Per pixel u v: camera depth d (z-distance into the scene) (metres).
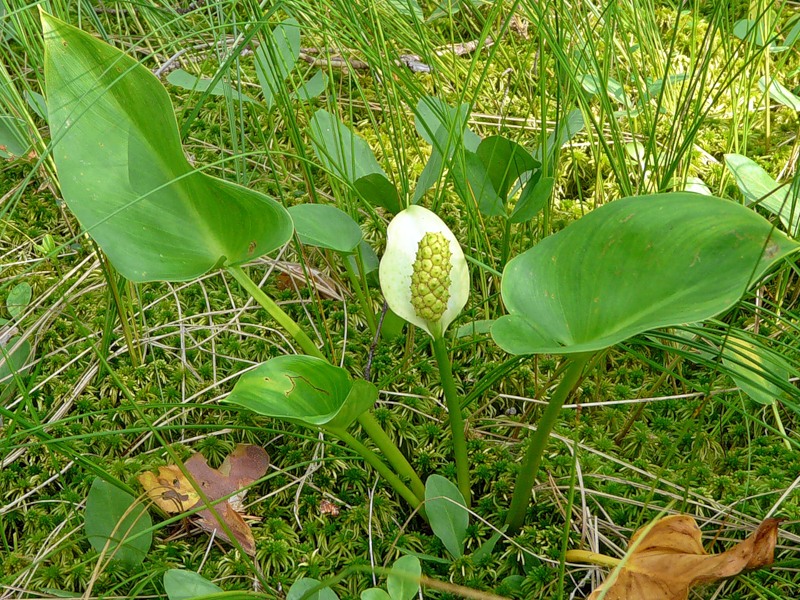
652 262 0.29
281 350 0.49
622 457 0.43
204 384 0.47
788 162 0.53
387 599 0.32
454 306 0.34
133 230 0.34
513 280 0.31
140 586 0.36
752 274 0.26
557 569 0.37
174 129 0.33
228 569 0.39
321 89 0.53
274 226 0.34
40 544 0.40
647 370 0.48
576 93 0.45
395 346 0.50
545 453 0.43
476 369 0.47
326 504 0.42
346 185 0.46
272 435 0.45
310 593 0.30
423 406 0.46
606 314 0.29
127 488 0.40
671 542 0.33
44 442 0.37
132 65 0.33
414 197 0.46
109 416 0.46
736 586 0.37
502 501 0.41
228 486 0.42
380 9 0.51
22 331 0.50
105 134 0.34
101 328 0.50
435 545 0.39
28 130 0.49
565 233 0.31
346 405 0.32
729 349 0.37
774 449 0.43
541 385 0.47
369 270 0.49
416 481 0.38
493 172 0.45
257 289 0.36
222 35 0.54
